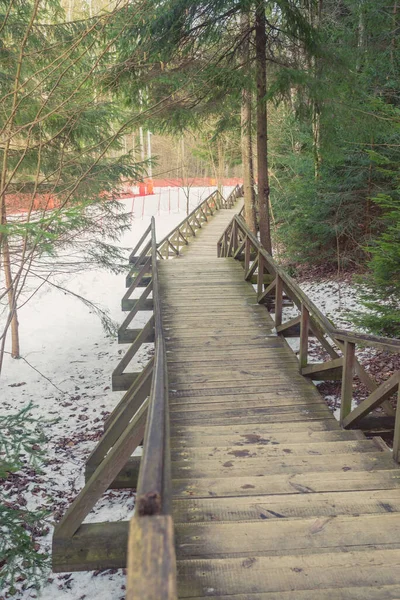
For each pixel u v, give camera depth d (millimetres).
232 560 2285
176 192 36938
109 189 8258
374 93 9562
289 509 2877
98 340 11414
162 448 1513
